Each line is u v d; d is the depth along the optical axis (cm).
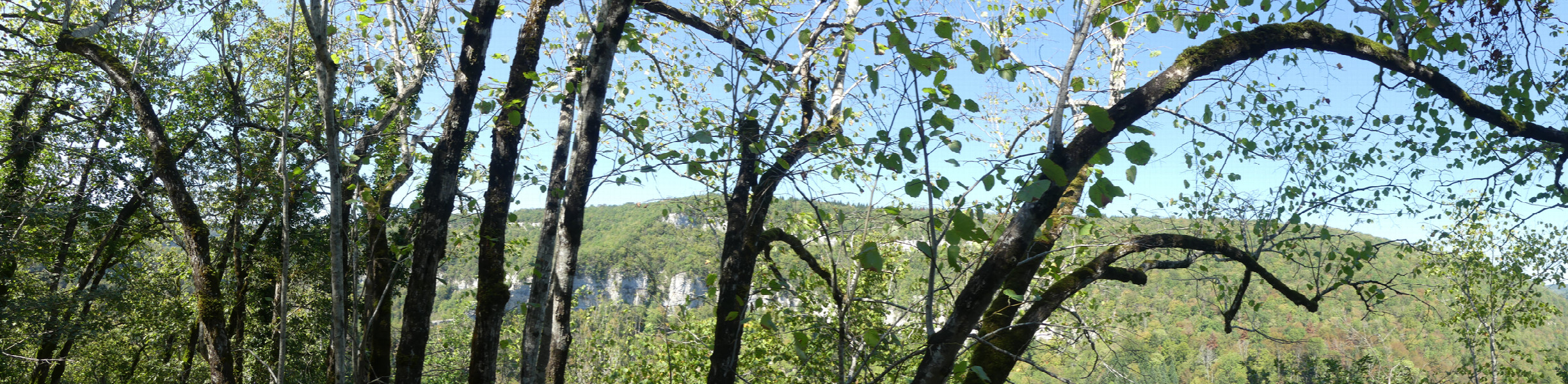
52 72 1157
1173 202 674
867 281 823
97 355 1594
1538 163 695
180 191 775
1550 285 1612
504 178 475
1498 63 597
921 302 667
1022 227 417
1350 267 599
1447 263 1591
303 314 1161
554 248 505
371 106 727
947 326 418
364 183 558
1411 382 2216
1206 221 675
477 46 482
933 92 343
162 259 1650
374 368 494
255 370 1192
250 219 1085
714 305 614
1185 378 4359
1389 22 500
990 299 418
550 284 511
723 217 644
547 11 500
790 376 833
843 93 657
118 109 1215
